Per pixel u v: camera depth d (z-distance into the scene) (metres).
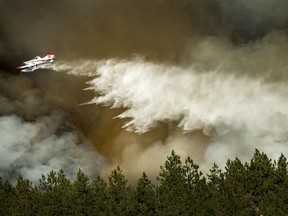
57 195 51.41
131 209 47.69
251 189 48.12
